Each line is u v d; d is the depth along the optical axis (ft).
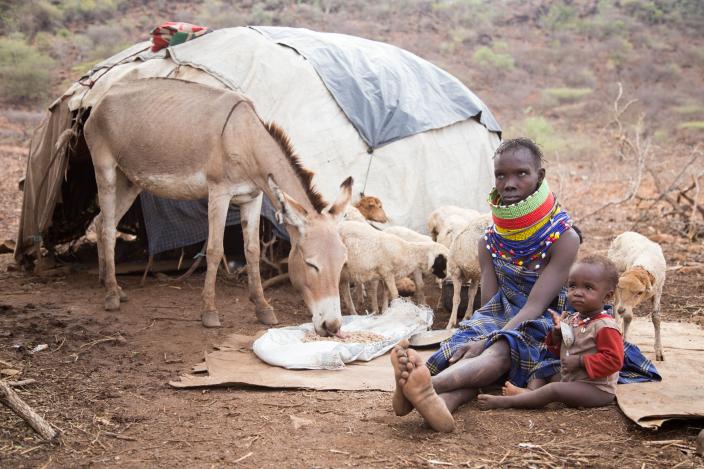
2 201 53.06
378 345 20.48
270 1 142.61
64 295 27.35
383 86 31.81
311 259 20.83
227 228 34.91
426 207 31.81
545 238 16.53
